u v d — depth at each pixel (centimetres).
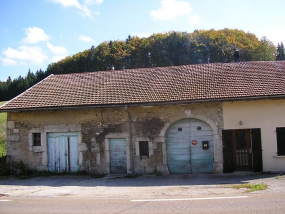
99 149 1298
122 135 1280
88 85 1486
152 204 694
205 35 4538
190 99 1187
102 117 1302
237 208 621
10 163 1349
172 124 1264
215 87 1266
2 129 2044
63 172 1322
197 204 674
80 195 858
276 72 1369
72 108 1285
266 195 754
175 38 4588
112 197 808
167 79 1422
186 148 1256
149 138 1258
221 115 1220
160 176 1193
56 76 1678
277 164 1186
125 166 1281
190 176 1165
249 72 1394
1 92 6831
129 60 4897
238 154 1223
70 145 1332
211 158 1237
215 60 4219
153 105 1238
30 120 1353
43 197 839
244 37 4762
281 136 1196
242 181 1000
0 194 905
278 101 1196
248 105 1211
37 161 1338
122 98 1284
